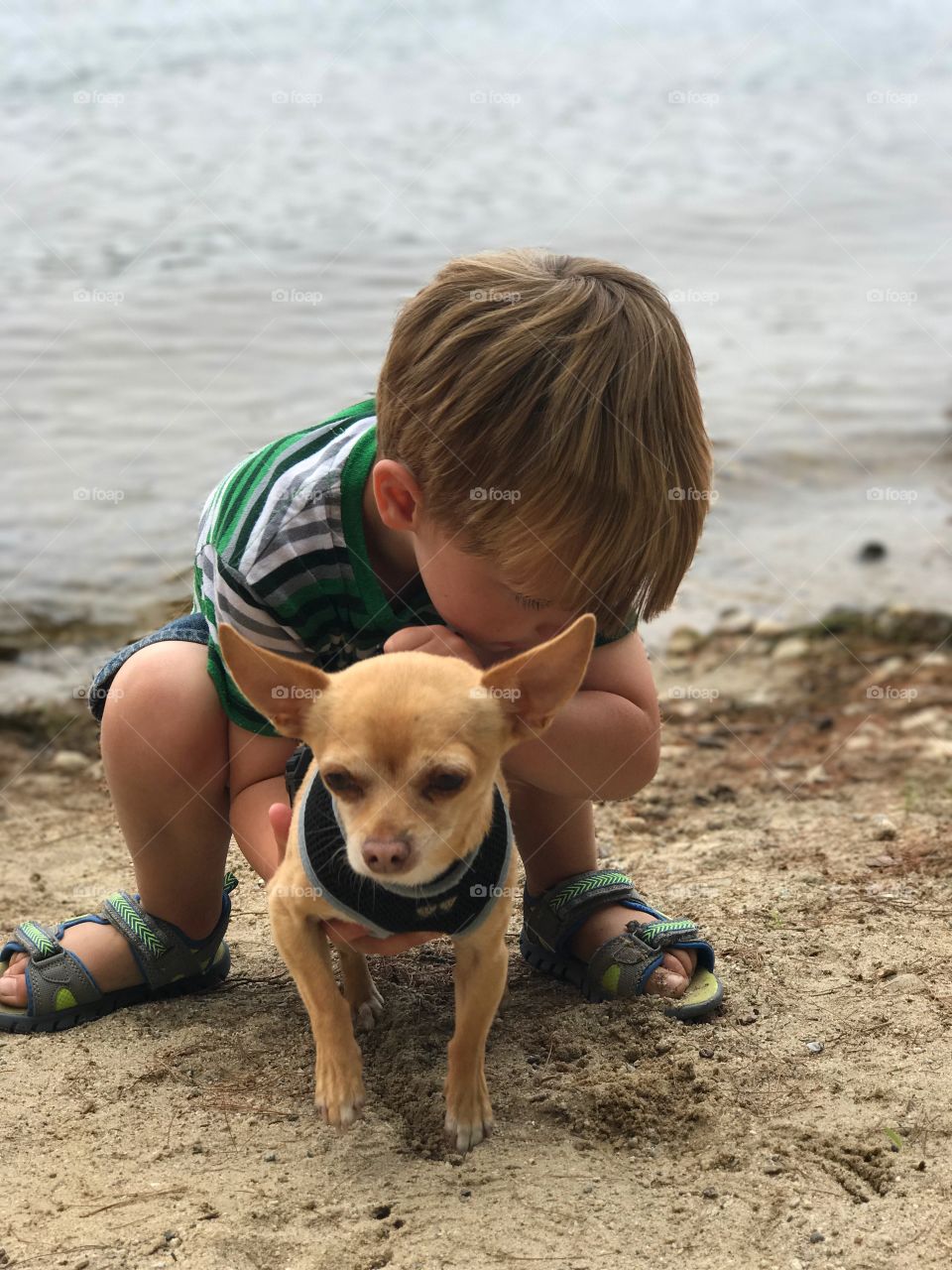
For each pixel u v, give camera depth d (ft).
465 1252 2.15
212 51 22.52
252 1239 2.19
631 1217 2.23
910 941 3.10
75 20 25.17
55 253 10.64
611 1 35.45
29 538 6.23
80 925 2.98
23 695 5.10
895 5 36.58
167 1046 2.78
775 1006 2.85
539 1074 2.65
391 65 22.70
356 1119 2.49
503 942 2.46
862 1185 2.30
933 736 4.66
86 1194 2.31
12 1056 2.75
